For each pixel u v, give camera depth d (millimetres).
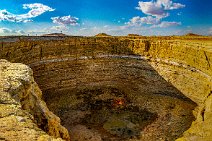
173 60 49688
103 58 53875
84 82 50531
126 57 54812
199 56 44500
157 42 54000
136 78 52125
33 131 14492
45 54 48062
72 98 46094
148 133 36250
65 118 39781
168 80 48531
